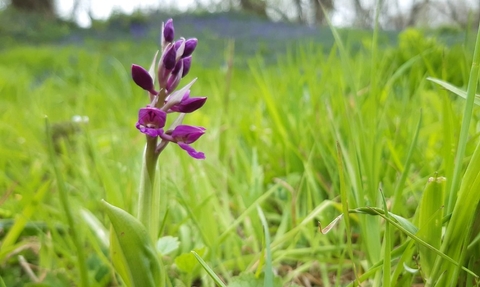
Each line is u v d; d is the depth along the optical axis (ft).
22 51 7.79
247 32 11.67
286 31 11.63
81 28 12.76
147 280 0.54
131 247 0.53
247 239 0.99
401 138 1.17
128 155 1.36
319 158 1.31
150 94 0.58
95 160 1.12
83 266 0.70
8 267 0.91
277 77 2.84
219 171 1.26
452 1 9.93
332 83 1.63
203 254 0.76
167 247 0.76
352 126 0.94
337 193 1.12
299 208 1.15
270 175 1.37
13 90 3.65
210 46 9.53
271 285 0.59
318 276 0.91
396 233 0.88
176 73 0.57
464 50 1.14
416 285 0.81
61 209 1.01
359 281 0.64
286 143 1.38
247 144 1.66
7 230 0.99
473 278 0.63
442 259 0.59
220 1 15.60
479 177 0.54
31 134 1.84
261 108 2.07
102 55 7.58
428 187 0.58
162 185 1.12
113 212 0.52
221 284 0.60
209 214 0.95
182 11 14.07
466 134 0.60
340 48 0.95
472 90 0.58
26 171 1.59
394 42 6.95
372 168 0.84
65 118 2.33
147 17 13.15
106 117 2.37
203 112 2.31
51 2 15.61
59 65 6.10
